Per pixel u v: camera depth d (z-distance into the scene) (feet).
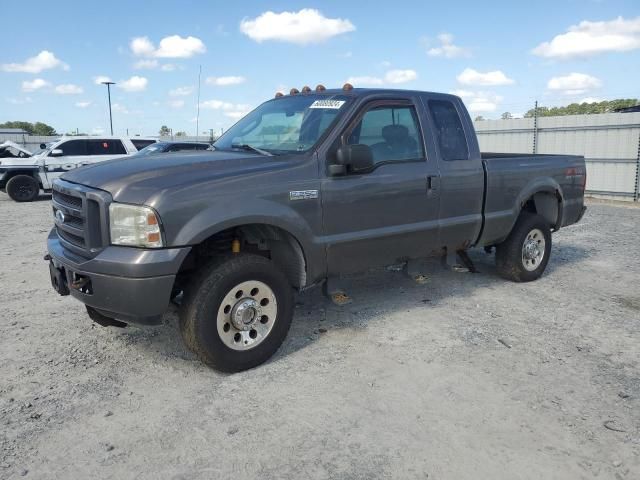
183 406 11.69
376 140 15.71
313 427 10.84
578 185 22.97
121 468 9.61
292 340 15.23
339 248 14.88
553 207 22.36
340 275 15.47
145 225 11.64
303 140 15.06
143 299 11.71
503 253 20.74
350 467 9.59
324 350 14.55
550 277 22.25
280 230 14.02
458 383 12.64
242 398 12.01
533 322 16.76
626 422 11.02
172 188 12.00
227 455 9.96
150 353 14.44
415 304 18.43
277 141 15.67
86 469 9.57
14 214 45.01
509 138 62.13
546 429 10.75
